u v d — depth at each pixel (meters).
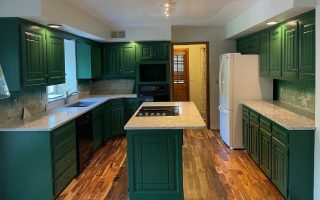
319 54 3.21
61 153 3.84
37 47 3.95
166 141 3.53
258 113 4.53
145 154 3.55
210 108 7.73
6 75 3.51
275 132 3.82
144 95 6.96
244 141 5.57
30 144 3.50
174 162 3.54
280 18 4.02
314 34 3.38
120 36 6.96
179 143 3.52
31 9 3.40
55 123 3.71
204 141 6.54
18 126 3.56
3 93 2.57
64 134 3.94
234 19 6.23
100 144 6.03
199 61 9.52
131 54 7.16
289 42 4.10
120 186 4.13
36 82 3.91
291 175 3.41
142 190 3.59
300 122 3.54
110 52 7.20
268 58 5.02
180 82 9.60
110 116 6.72
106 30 6.61
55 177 3.66
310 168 3.40
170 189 3.58
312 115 3.98
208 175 4.50
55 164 3.65
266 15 4.17
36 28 3.93
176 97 9.57
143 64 6.92
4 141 3.50
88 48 6.49
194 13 5.52
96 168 4.86
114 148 6.04
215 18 6.16
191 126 3.32
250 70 5.66
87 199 3.73
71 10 4.38
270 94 5.70
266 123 4.16
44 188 3.55
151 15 5.63
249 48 6.25
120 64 7.20
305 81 3.70
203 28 7.51
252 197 3.73
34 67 3.86
